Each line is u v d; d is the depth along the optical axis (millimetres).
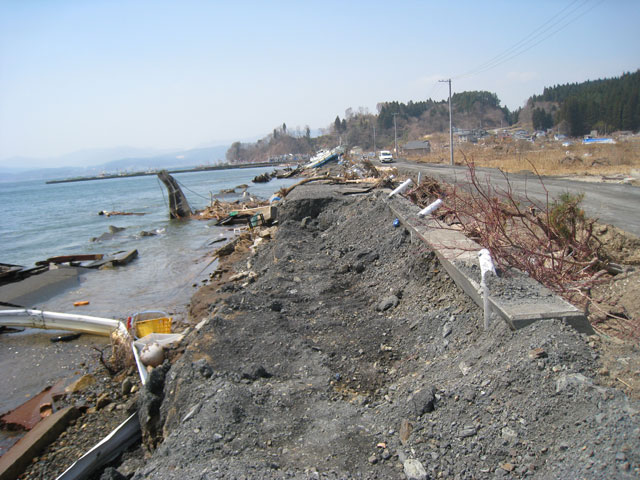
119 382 6500
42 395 6543
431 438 3322
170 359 5988
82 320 8875
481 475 2865
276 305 6469
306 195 14820
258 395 4156
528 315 3824
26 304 11266
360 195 14469
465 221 7730
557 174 23656
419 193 10602
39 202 56656
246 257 13461
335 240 10859
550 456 2734
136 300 11125
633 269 5957
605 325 4547
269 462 3211
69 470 4359
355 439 3506
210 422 3744
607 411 2748
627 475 2305
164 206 37844
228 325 5707
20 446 5043
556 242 6438
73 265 15289
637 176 19953
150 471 3344
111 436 4648
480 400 3387
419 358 4863
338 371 4789
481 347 4082
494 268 4965
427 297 5926
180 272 13719
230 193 42594
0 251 20516
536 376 3250
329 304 6805
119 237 22078
